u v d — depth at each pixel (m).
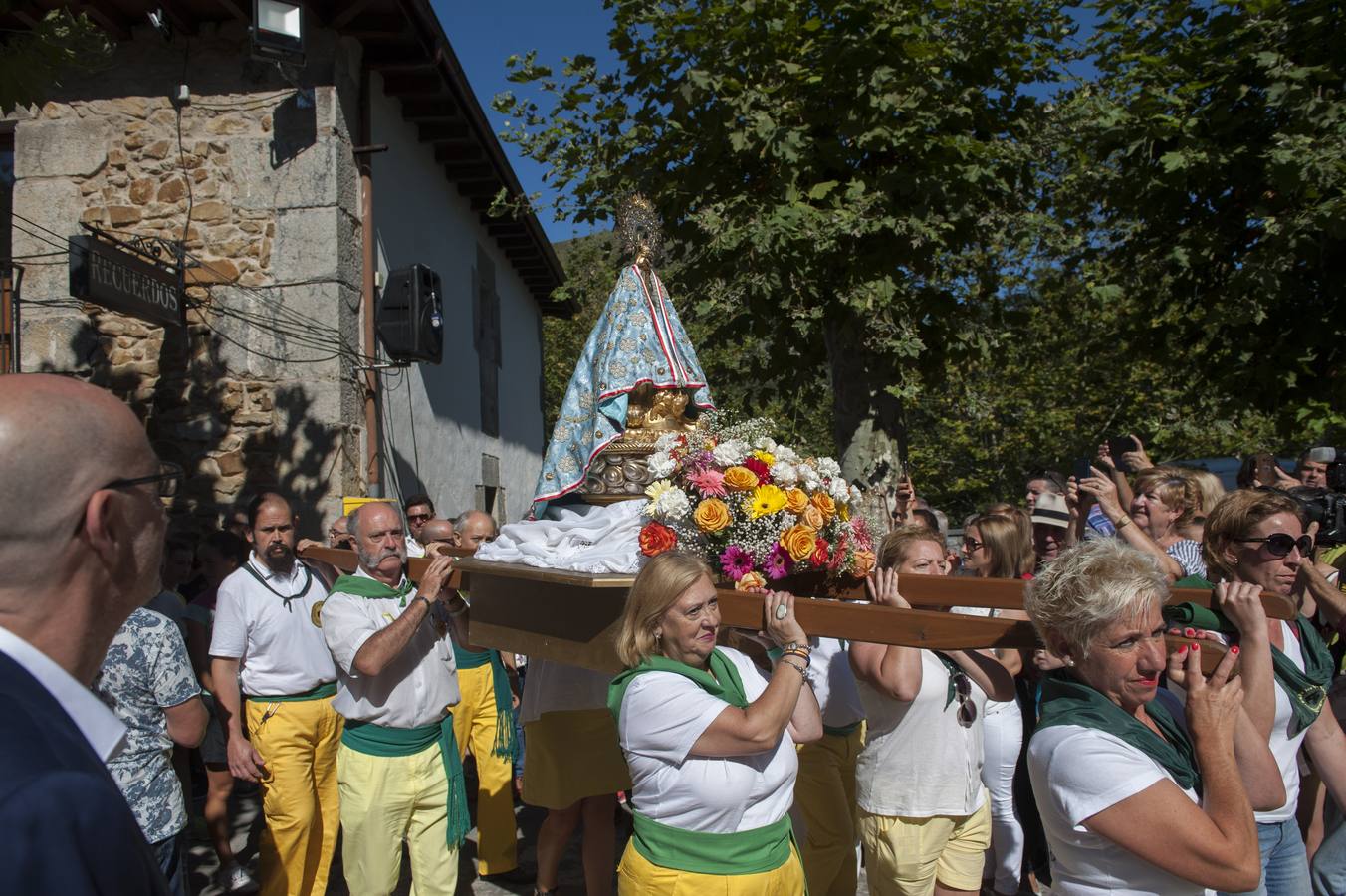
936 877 3.42
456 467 11.01
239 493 7.36
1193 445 15.15
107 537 1.18
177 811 3.12
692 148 6.36
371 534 3.95
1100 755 2.00
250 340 7.47
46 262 7.52
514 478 14.82
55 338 7.43
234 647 4.21
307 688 4.29
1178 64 7.46
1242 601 2.39
